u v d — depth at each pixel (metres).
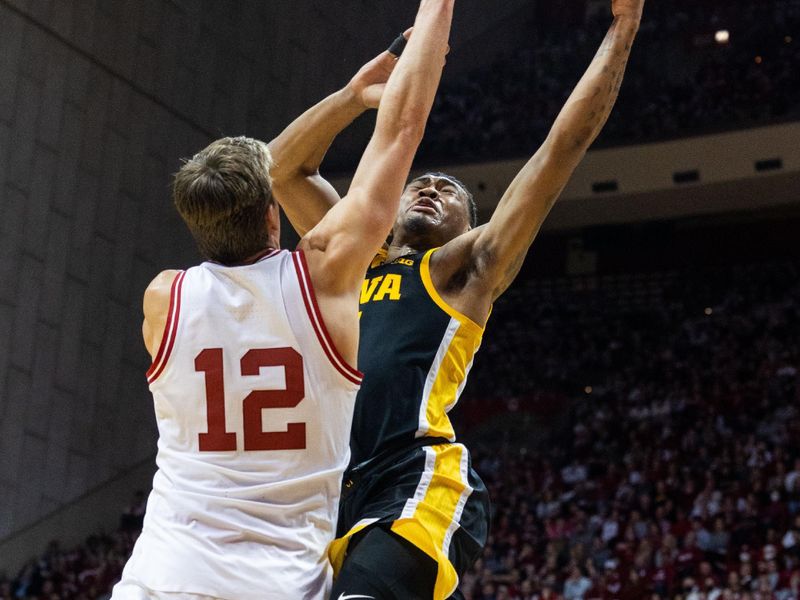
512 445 20.92
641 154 21.92
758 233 25.09
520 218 2.80
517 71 25.95
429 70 2.42
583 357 23.17
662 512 15.05
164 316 2.30
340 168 21.16
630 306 25.00
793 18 24.03
